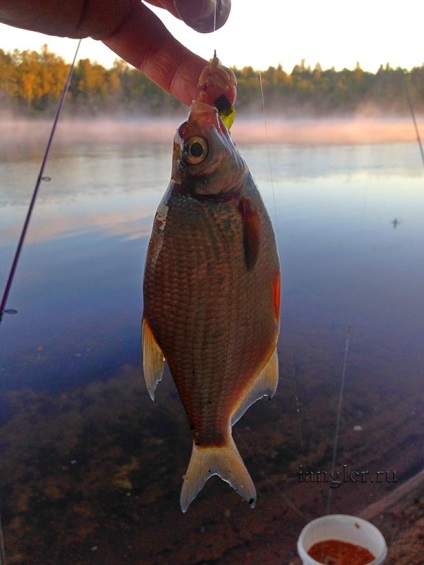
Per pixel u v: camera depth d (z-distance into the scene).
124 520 0.42
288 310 0.70
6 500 0.44
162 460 0.48
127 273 0.80
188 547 0.39
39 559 0.39
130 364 0.61
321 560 0.32
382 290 0.74
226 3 0.24
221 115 0.21
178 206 0.20
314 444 0.49
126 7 0.26
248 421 0.52
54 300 0.71
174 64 0.27
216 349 0.20
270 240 0.20
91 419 0.53
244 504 0.43
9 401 0.55
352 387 0.56
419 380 0.57
